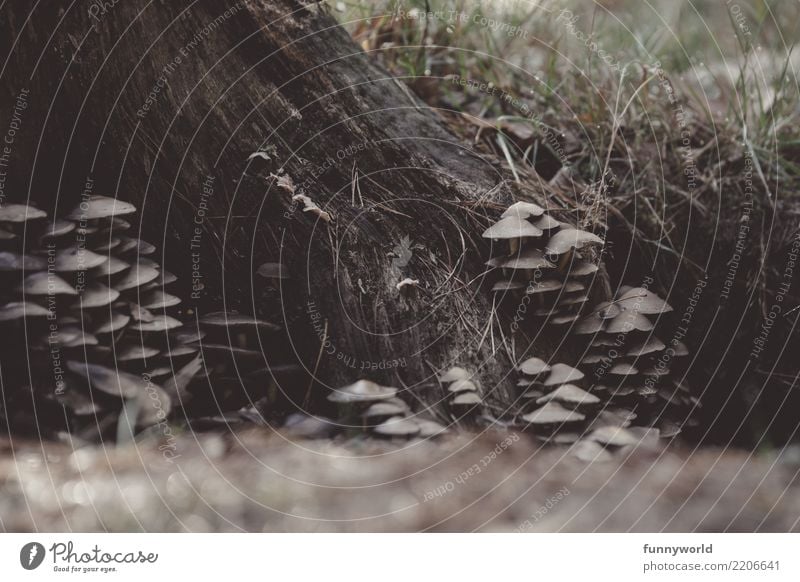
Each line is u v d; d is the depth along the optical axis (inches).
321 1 181.2
